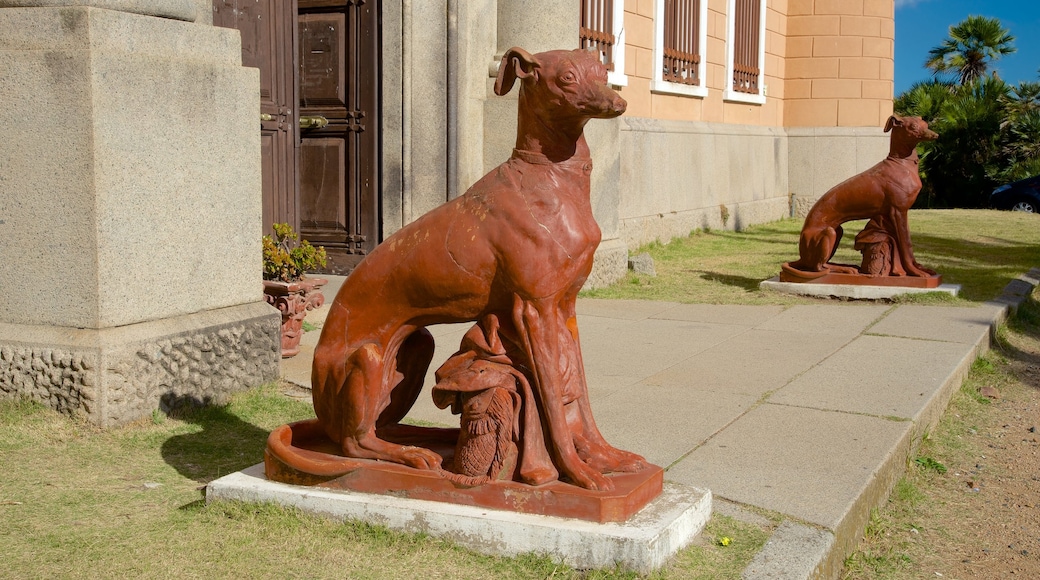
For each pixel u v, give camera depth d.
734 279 10.67
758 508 3.86
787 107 19.06
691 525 3.47
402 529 3.42
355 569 3.22
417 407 5.38
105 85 4.62
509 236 3.36
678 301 9.34
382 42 9.14
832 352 6.96
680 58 14.52
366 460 3.64
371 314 3.62
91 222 4.64
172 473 4.24
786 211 19.09
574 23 9.41
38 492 3.96
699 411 5.34
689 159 14.82
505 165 3.51
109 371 4.69
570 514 3.29
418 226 3.56
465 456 3.44
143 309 4.93
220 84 5.32
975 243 14.17
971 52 33.22
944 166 29.31
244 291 5.62
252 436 4.83
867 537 4.19
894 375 6.26
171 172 5.03
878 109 18.64
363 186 9.43
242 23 7.38
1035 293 10.34
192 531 3.53
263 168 7.69
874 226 9.32
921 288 9.06
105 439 4.61
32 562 3.28
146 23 4.87
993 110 28.95
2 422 4.66
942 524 4.52
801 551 3.42
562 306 3.59
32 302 4.84
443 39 8.99
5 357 4.81
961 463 5.36
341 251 9.60
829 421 5.16
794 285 9.53
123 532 3.54
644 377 6.18
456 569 3.21
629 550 3.12
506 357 3.44
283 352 6.41
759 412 5.33
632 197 12.91
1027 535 4.43
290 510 3.60
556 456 3.40
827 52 18.61
